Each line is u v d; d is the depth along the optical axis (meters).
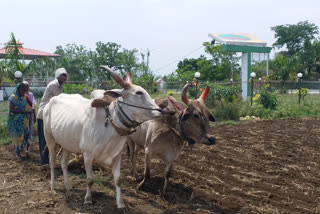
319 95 23.36
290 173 6.61
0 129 9.52
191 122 4.81
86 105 4.95
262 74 41.81
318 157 7.94
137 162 7.34
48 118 5.46
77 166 6.62
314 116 15.61
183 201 5.17
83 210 4.71
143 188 5.62
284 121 14.02
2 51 24.20
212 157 7.82
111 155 4.64
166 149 5.25
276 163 7.34
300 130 11.73
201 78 51.72
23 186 5.67
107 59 42.62
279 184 6.01
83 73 39.25
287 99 19.95
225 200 5.19
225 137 10.28
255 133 11.02
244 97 20.91
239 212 4.78
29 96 7.92
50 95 6.20
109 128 4.50
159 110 4.35
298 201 5.19
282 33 58.00
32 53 27.80
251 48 23.23
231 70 49.22
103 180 5.99
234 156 7.97
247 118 14.48
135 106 4.38
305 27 56.66
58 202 5.01
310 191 5.65
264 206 4.99
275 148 8.81
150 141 5.29
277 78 36.34
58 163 6.43
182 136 4.96
